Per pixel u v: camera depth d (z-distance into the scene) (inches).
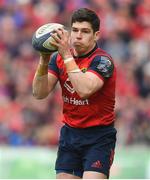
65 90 687.1
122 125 1491.1
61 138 703.1
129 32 1849.2
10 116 1535.4
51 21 1883.6
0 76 1694.1
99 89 666.8
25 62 1752.0
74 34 673.6
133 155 1154.7
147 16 1919.3
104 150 682.8
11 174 1132.5
